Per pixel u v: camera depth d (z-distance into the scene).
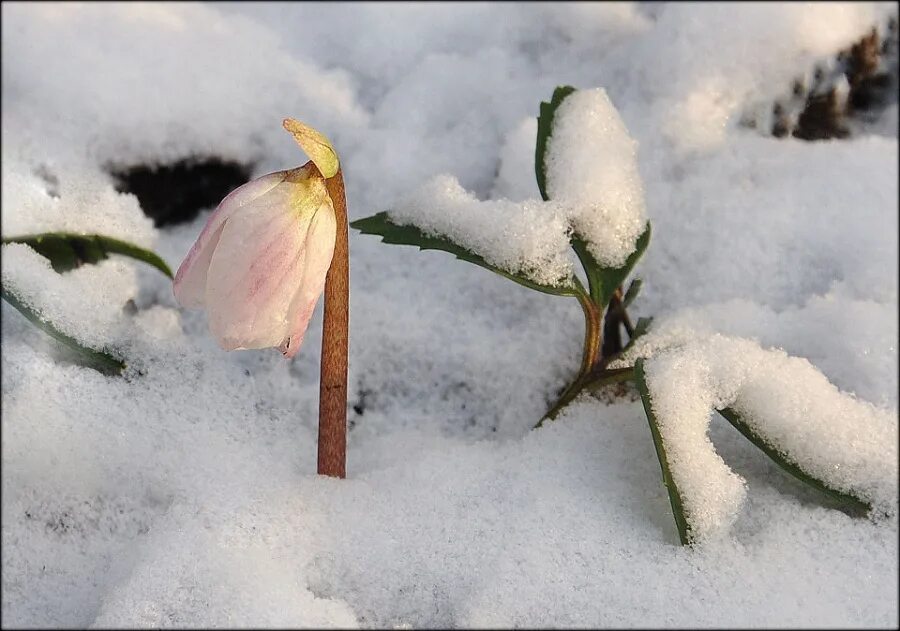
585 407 0.41
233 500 0.38
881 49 0.49
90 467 0.40
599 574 0.36
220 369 0.42
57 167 0.47
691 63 0.48
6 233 0.44
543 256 0.39
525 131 0.47
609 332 0.43
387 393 0.43
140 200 0.47
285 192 0.34
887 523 0.37
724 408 0.38
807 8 0.48
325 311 0.37
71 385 0.41
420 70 0.51
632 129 0.48
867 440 0.38
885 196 0.46
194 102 0.48
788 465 0.38
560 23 0.52
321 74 0.50
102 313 0.42
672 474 0.37
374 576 0.37
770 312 0.43
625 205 0.40
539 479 0.39
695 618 0.36
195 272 0.34
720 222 0.46
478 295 0.45
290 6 0.53
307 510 0.38
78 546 0.39
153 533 0.38
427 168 0.47
